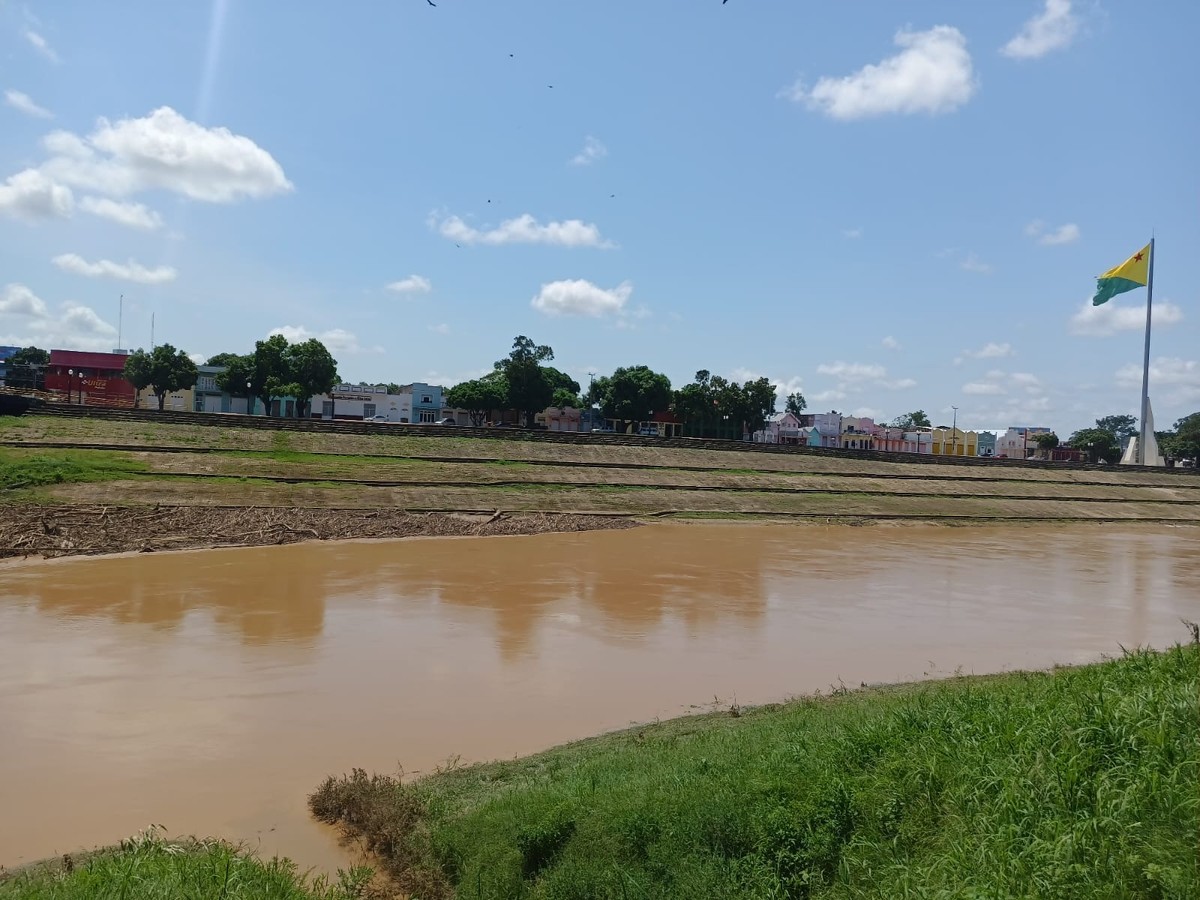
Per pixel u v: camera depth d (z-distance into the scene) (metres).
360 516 42.50
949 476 74.44
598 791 10.20
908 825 8.54
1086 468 84.12
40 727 14.03
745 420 97.31
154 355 72.31
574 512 50.12
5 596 24.14
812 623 24.03
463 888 8.89
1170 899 6.46
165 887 8.05
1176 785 7.76
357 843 10.28
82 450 44.66
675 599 26.91
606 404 92.25
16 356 91.25
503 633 21.48
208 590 25.83
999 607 27.81
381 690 16.55
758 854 8.57
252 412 83.62
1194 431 112.62
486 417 90.62
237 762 12.81
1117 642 22.84
